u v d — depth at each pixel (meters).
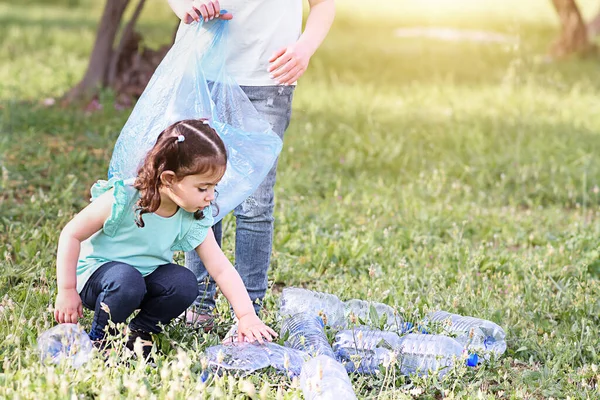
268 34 4.31
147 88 4.30
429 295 5.04
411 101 12.23
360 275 5.72
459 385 4.02
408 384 4.07
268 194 4.53
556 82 13.84
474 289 5.44
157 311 4.06
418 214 7.11
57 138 8.88
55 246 5.59
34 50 15.73
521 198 8.07
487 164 8.85
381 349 4.20
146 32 16.38
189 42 4.30
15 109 9.80
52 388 3.36
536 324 4.90
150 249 3.99
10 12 23.70
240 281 4.08
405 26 25.02
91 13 25.39
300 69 4.31
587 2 30.19
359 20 25.97
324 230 6.68
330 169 8.57
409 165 8.88
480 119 10.84
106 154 8.23
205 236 4.06
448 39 20.73
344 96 12.38
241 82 4.35
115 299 3.85
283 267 5.71
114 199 3.85
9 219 6.20
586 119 11.52
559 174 8.63
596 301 5.21
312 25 4.42
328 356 3.87
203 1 4.26
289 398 3.62
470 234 6.91
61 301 3.83
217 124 4.27
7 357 3.74
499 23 24.92
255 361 3.88
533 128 10.48
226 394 3.66
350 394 3.56
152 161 3.74
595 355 4.45
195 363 3.82
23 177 7.27
